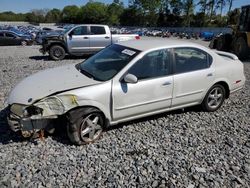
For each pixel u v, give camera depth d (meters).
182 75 5.05
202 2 81.38
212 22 80.69
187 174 3.62
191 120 5.35
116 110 4.45
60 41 13.48
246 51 14.73
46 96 3.97
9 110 4.09
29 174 3.48
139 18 97.25
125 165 3.76
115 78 4.38
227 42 16.58
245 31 14.62
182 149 4.24
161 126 5.02
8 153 3.93
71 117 4.04
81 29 13.70
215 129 5.02
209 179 3.53
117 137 4.53
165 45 4.96
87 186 3.31
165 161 3.89
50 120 4.11
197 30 63.16
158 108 4.94
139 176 3.52
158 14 93.56
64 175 3.50
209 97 5.66
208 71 5.41
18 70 10.10
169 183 3.42
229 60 5.93
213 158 4.03
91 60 5.17
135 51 4.74
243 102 6.58
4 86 7.44
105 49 5.39
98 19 103.38
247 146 4.43
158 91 4.79
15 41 23.86
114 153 4.04
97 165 3.73
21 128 3.94
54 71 4.98
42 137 4.21
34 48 20.61
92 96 4.15
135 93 4.54
